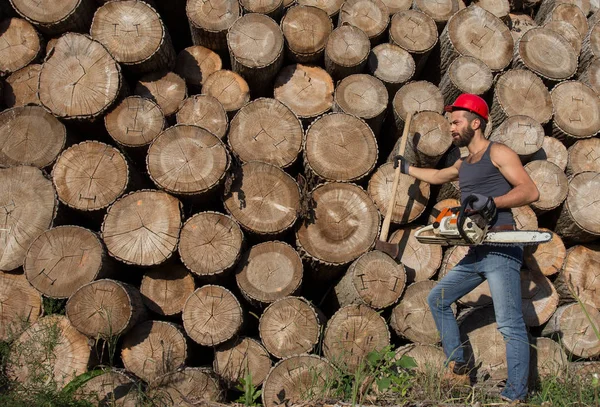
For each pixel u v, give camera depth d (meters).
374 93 4.29
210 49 4.60
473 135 3.19
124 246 3.51
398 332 3.69
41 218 3.67
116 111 3.85
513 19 5.67
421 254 3.97
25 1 4.16
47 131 3.92
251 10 4.59
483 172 3.09
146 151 3.89
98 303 3.30
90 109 3.79
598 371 3.33
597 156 4.45
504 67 4.75
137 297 3.49
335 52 4.38
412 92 4.43
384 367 3.15
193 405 3.11
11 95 4.23
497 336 3.64
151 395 3.28
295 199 3.75
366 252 3.72
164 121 3.87
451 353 3.28
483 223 2.87
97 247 3.48
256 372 3.49
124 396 3.23
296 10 4.53
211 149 3.65
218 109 4.05
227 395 3.58
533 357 3.59
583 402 2.89
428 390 3.10
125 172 3.70
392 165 4.05
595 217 4.06
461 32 4.77
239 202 3.70
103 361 3.54
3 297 3.63
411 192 4.02
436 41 4.75
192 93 4.54
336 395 3.14
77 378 3.19
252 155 3.93
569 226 4.12
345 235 3.76
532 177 4.18
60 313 3.54
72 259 3.46
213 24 4.42
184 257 3.49
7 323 3.60
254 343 3.53
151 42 4.04
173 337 3.47
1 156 3.88
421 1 5.07
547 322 3.93
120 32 4.04
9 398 2.91
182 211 3.61
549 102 4.50
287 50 4.50
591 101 4.60
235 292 3.84
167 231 3.54
